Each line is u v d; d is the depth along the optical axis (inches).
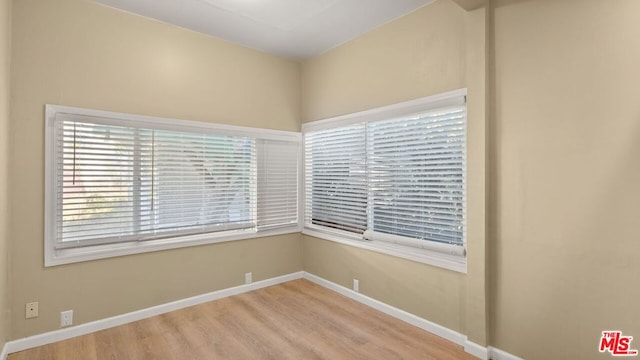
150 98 114.7
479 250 89.1
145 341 99.0
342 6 106.8
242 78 138.4
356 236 129.4
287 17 114.3
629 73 67.2
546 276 79.3
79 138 101.4
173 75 120.0
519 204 83.8
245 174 139.8
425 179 105.6
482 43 88.3
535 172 80.9
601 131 70.9
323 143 146.6
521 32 82.8
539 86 79.9
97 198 104.7
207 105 128.3
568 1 75.1
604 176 70.6
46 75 96.1
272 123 148.0
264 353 93.0
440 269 101.0
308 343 98.0
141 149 112.7
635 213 66.9
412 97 109.3
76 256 100.8
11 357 89.0
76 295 101.3
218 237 131.2
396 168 114.4
